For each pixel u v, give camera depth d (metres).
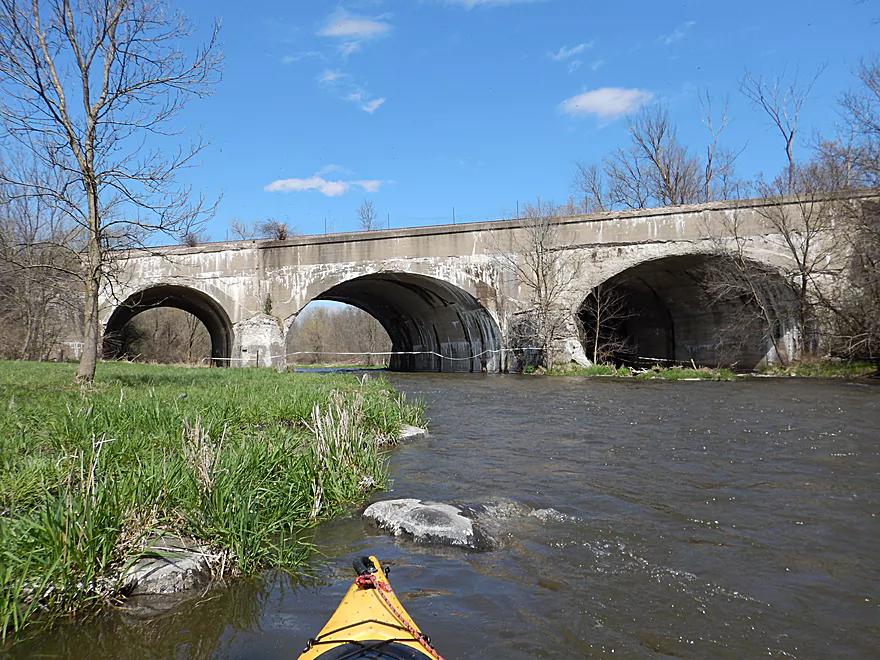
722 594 4.12
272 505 5.42
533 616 3.77
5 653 3.32
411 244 28.83
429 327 37.91
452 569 4.54
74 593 3.82
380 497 6.50
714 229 26.89
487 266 28.97
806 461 8.20
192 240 27.38
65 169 11.89
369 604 3.29
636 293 34.75
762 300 27.69
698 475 7.46
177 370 22.09
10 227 20.64
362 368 54.91
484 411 13.67
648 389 19.06
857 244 23.86
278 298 28.14
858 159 23.64
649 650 3.38
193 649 3.40
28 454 5.92
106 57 12.15
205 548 4.55
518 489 6.82
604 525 5.58
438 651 3.32
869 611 3.89
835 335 24.36
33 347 29.47
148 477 4.97
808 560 4.75
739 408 13.71
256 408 9.84
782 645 3.46
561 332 28.09
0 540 3.88
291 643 3.47
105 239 13.12
